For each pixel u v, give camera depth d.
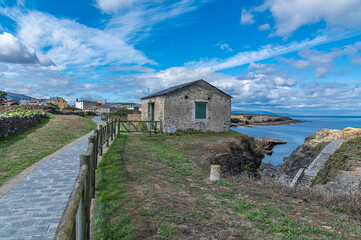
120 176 6.46
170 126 16.30
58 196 4.54
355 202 5.43
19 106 24.00
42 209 3.95
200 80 17.48
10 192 4.70
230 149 13.80
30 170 6.34
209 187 6.71
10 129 11.62
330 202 5.79
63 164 7.07
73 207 1.71
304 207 5.37
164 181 6.74
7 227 3.32
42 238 3.09
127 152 10.00
